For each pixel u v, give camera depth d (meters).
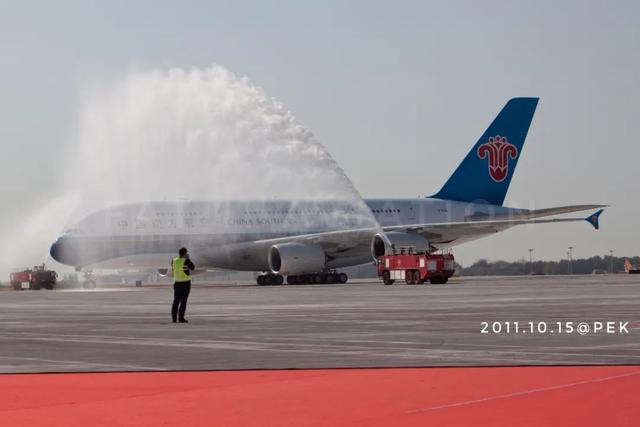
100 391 15.82
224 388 16.05
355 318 34.12
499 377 16.95
